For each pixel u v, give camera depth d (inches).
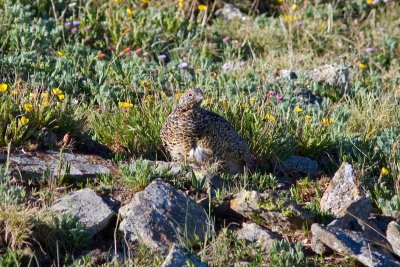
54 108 487.2
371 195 477.1
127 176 433.7
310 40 780.6
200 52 725.9
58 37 677.3
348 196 437.1
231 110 531.8
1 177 411.5
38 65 602.9
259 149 506.0
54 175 432.8
